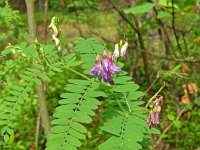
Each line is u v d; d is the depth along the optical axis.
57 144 0.23
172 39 0.78
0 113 0.25
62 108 0.25
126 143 0.24
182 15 0.62
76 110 0.25
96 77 0.28
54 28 0.28
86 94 0.26
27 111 0.68
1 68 0.31
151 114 0.26
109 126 0.25
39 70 0.28
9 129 0.25
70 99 0.26
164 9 0.58
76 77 0.72
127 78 0.29
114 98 0.28
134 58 0.66
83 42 0.33
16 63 0.30
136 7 0.48
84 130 0.23
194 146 0.55
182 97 0.69
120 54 0.28
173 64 0.66
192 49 0.69
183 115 0.62
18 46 0.31
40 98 0.36
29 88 0.27
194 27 0.67
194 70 0.65
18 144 0.59
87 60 0.31
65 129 0.23
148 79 0.60
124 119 0.26
